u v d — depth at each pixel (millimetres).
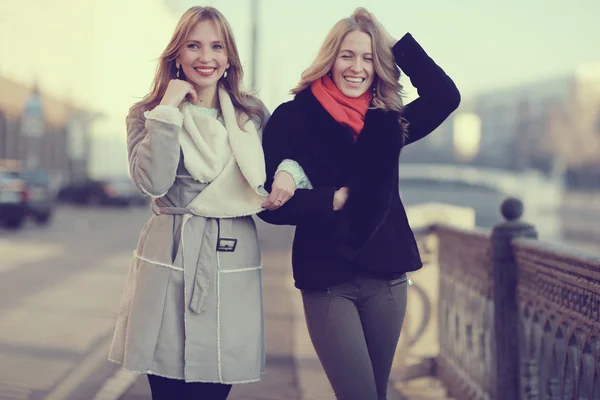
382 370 3420
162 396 3369
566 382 3406
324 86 3451
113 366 6402
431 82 3506
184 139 3303
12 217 22672
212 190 3293
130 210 36188
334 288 3295
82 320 8484
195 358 3252
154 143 3193
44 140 42156
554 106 74062
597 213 40188
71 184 38031
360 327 3303
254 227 3412
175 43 3385
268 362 6410
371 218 3256
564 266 3396
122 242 18969
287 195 3248
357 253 3256
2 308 9203
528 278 4000
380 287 3336
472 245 5078
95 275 12461
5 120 37188
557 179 61031
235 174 3316
